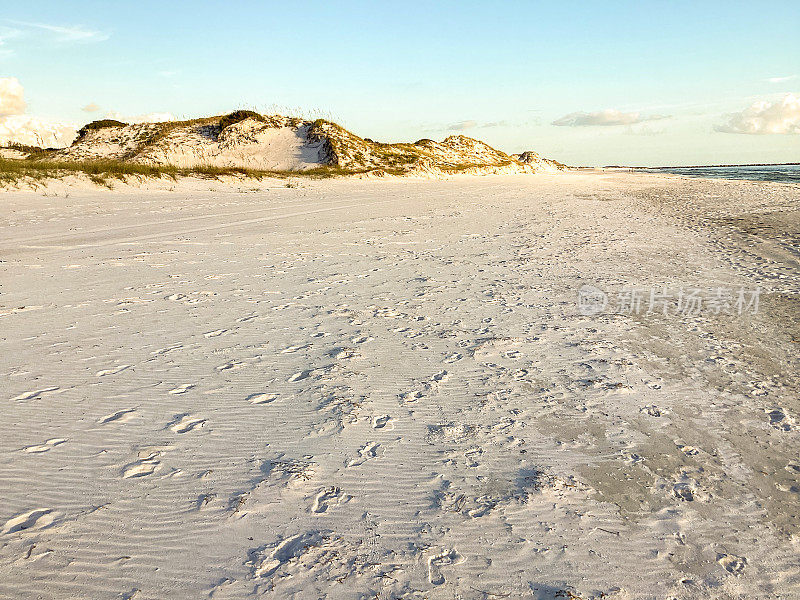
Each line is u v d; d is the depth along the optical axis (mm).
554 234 14289
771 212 19250
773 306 8078
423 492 3559
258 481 3561
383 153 45844
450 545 3078
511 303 7961
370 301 7809
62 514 3160
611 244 12922
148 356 5465
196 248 11102
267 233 13203
